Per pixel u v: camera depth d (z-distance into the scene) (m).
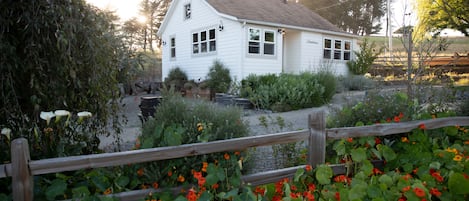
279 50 13.15
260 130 5.81
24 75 2.69
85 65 2.84
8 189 2.17
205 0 13.17
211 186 2.30
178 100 2.77
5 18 2.42
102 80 3.05
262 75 11.19
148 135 2.56
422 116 3.47
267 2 15.67
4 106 2.50
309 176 2.66
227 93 11.64
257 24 12.30
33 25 2.46
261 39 12.51
